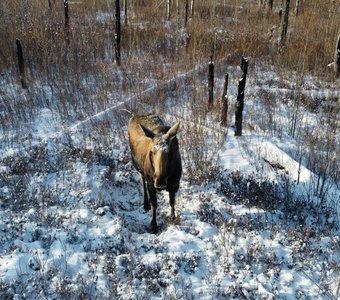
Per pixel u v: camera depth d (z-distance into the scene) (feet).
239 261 16.85
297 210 20.18
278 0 84.28
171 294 15.11
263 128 29.45
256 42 49.78
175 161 18.25
